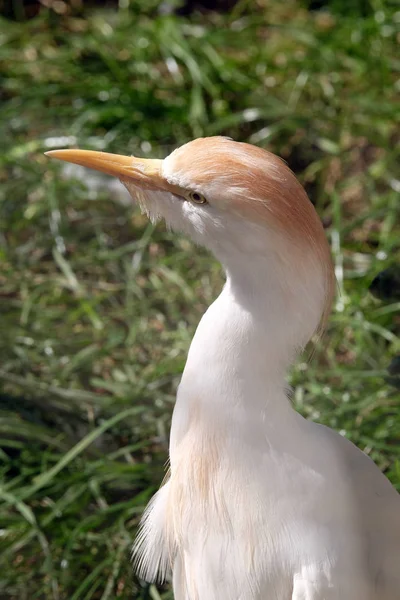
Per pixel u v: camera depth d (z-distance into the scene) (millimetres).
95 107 10750
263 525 4863
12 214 9922
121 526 7047
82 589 6637
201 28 11680
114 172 5035
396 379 7734
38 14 12438
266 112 10664
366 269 9250
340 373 8195
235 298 4715
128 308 8977
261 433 4809
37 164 10320
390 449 7414
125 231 9875
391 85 11000
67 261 9531
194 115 10555
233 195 4484
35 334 8719
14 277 9359
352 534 4918
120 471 7375
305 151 10570
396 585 5137
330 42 11414
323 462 4945
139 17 12086
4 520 7109
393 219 9555
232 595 5078
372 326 8555
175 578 5617
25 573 6918
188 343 8547
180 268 9383
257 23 11883
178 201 4820
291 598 4906
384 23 11516
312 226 4582
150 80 11094
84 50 11602
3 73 11406
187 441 5031
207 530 5059
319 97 11031
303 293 4602
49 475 7109
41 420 7898
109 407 7961
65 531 7051
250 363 4711
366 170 10328
